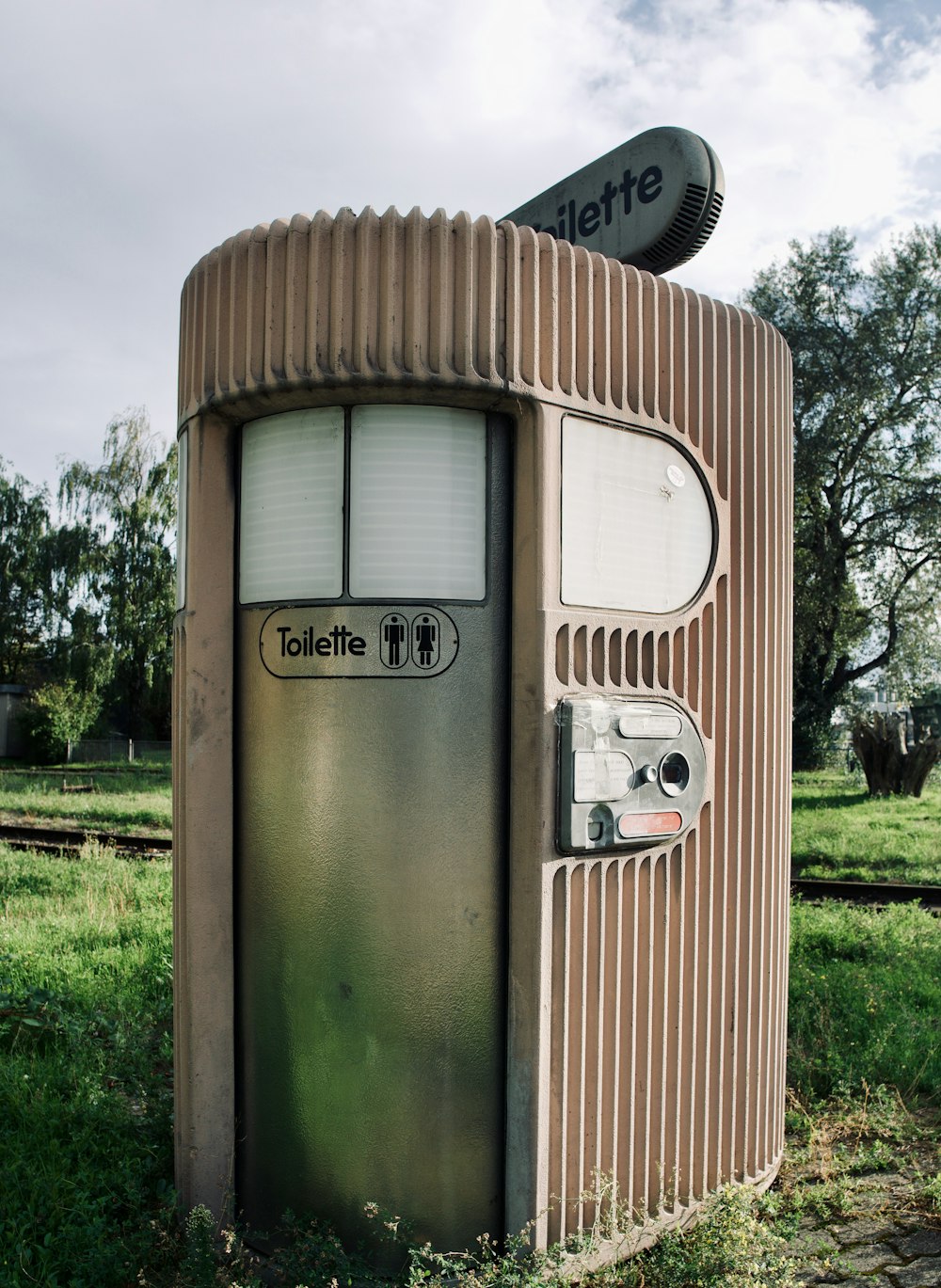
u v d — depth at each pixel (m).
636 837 2.89
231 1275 2.67
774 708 3.43
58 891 8.02
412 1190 2.79
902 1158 3.57
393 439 2.82
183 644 3.05
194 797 2.97
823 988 5.13
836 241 28.84
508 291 2.74
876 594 29.09
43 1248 2.79
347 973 2.83
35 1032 4.52
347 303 2.71
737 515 3.28
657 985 3.02
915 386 28.20
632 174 3.54
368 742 2.82
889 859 10.55
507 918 2.85
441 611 2.82
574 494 2.84
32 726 30.77
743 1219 2.83
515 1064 2.76
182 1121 3.01
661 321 3.06
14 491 40.94
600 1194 2.81
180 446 3.19
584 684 2.84
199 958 2.97
